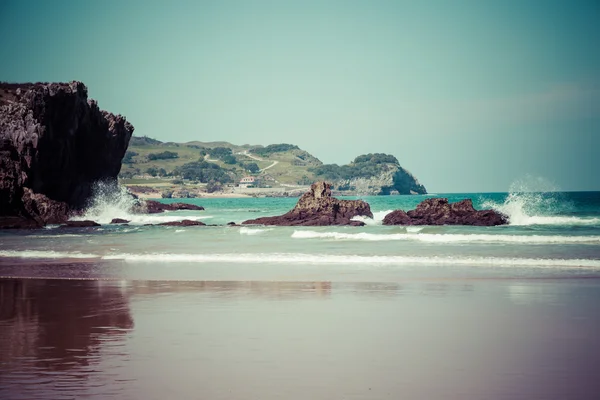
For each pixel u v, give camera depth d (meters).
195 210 93.69
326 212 53.88
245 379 10.14
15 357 11.59
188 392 9.51
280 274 23.20
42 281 22.45
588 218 50.88
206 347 12.27
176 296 18.66
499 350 11.90
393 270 23.88
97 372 10.58
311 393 9.43
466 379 10.09
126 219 69.31
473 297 17.83
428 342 12.57
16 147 63.28
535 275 22.17
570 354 11.56
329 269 24.41
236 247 34.16
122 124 81.81
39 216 62.25
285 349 12.06
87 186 74.69
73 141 70.25
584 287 19.47
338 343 12.52
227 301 17.64
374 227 47.75
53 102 65.44
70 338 13.16
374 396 9.28
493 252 29.41
